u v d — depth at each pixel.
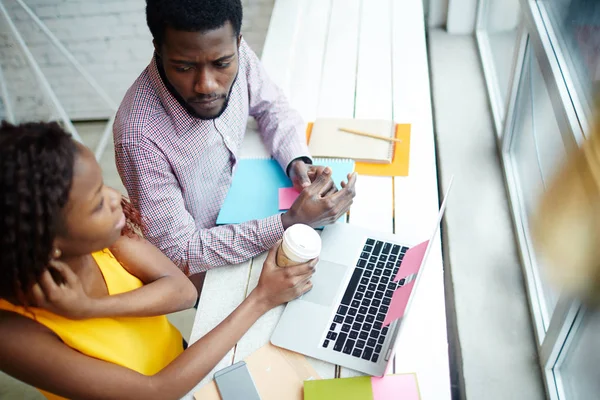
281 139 1.43
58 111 2.66
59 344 0.85
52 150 0.73
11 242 0.73
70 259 0.86
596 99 1.02
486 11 2.16
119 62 2.81
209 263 1.21
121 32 2.69
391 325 1.03
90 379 0.86
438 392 0.95
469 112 1.94
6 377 1.85
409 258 1.05
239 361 1.01
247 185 1.38
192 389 0.98
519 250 1.51
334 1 2.09
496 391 1.29
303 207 1.18
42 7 2.58
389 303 1.07
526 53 1.49
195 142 1.23
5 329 0.81
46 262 0.77
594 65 1.12
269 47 1.89
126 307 0.95
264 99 1.48
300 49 1.86
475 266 1.51
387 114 1.56
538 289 1.39
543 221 1.27
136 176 1.18
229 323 1.03
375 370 0.97
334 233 1.22
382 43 1.85
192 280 1.49
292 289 1.07
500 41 1.96
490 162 1.76
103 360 0.90
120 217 0.85
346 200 1.21
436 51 2.21
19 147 0.72
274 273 1.08
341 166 1.39
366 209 1.29
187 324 2.02
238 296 1.15
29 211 0.73
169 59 1.06
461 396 1.38
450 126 1.90
